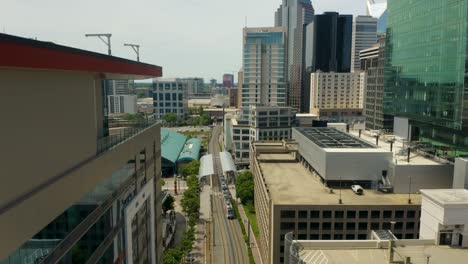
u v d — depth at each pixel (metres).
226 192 161.62
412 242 54.31
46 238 29.03
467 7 99.12
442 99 111.44
